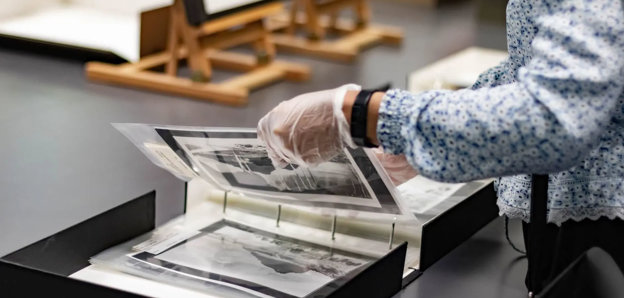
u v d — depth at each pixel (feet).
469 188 3.95
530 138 2.50
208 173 3.50
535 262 3.07
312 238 3.59
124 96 7.72
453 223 3.64
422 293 3.27
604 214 2.93
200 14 7.95
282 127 2.90
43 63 8.52
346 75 9.30
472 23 12.63
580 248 3.02
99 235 3.33
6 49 8.91
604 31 2.49
